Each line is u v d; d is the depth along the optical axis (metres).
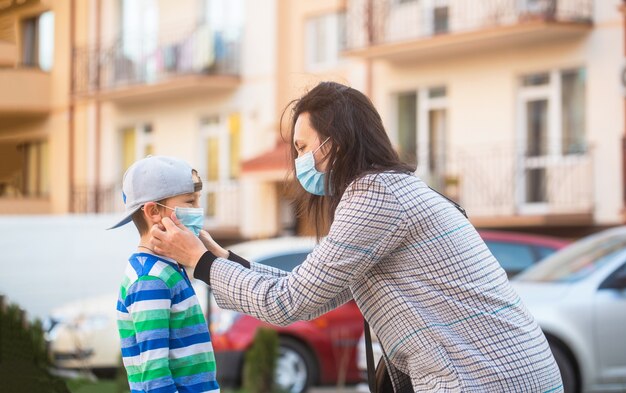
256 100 25.88
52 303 14.62
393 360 3.79
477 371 3.61
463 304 3.65
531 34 20.38
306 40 24.94
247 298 3.74
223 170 26.75
